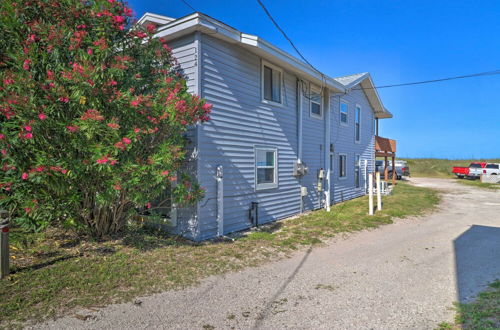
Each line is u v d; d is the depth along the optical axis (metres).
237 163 7.57
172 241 6.29
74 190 4.92
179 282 4.23
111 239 6.07
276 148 9.04
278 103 9.07
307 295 3.91
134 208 6.15
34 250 5.20
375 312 3.46
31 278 4.05
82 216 5.57
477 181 26.03
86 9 4.88
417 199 14.17
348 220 9.16
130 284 4.07
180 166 5.87
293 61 8.92
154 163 4.83
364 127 16.36
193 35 6.54
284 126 9.40
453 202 13.88
